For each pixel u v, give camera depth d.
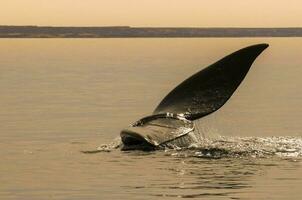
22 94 108.69
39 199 42.62
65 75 149.50
